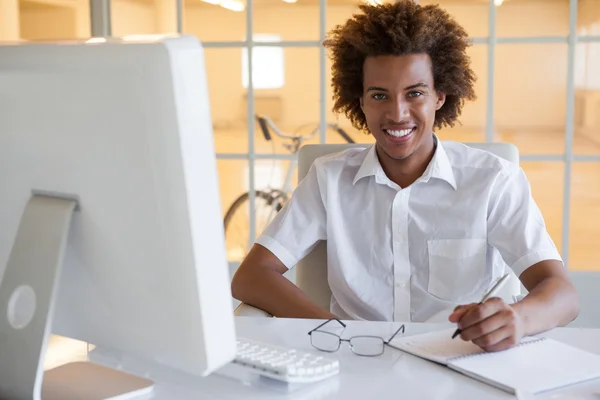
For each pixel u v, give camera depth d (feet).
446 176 5.23
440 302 5.30
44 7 10.14
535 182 9.50
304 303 4.83
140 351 2.63
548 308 4.03
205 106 2.28
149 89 2.21
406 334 3.93
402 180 5.35
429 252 5.30
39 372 2.66
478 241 5.24
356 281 5.41
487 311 3.54
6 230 2.87
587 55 9.18
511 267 5.09
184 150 2.24
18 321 2.72
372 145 5.71
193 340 2.42
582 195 9.36
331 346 3.71
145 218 2.39
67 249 2.70
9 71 2.53
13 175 2.76
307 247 5.47
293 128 10.01
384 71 5.01
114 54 2.25
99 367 3.31
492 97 9.45
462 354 3.50
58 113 2.49
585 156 9.32
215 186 2.34
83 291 2.74
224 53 9.90
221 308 2.42
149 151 2.28
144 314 2.54
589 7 9.08
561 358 3.43
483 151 5.42
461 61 5.31
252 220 10.21
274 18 9.73
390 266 5.36
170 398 3.00
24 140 2.65
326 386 3.13
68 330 2.90
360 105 5.69
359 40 5.07
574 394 3.03
